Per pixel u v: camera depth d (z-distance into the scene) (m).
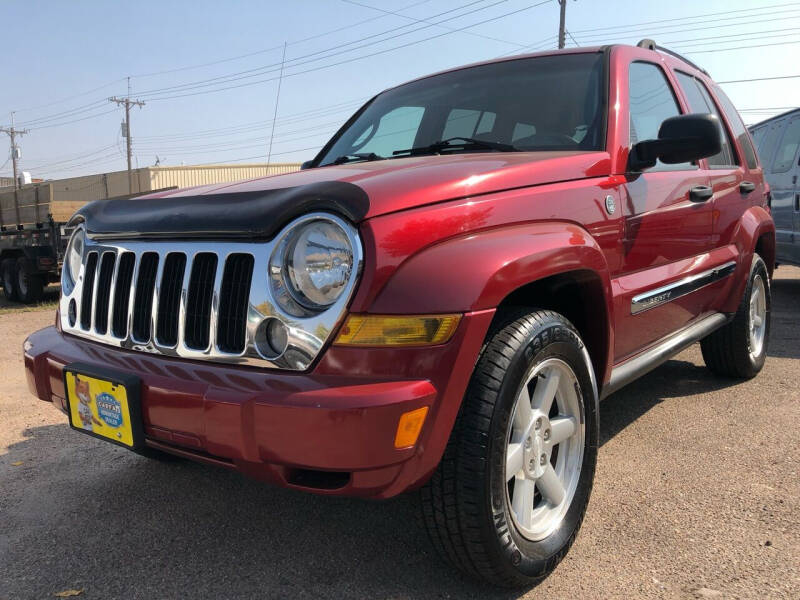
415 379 1.83
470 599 2.14
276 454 1.82
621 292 2.74
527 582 2.15
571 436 2.41
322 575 2.29
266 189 2.23
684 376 4.59
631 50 3.32
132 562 2.41
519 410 2.14
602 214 2.58
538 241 2.16
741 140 4.45
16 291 12.05
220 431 1.90
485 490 1.95
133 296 2.31
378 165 2.57
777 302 7.75
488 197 2.14
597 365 2.66
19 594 2.23
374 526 2.64
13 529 2.68
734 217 3.99
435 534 2.03
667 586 2.16
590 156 2.67
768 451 3.22
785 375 4.53
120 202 2.58
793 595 2.08
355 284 1.83
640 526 2.54
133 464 3.35
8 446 3.63
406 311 1.83
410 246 1.89
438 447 1.89
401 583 2.23
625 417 3.78
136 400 2.11
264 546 2.50
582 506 2.41
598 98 2.95
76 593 2.22
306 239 1.91
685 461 3.13
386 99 3.79
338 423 1.75
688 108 3.71
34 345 2.70
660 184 3.06
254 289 1.96
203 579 2.29
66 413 2.49
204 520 2.73
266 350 1.95
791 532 2.46
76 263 2.74
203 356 2.08
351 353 1.83
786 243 7.72
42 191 11.42
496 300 1.96
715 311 3.92
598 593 2.14
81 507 2.87
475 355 1.92
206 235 2.10
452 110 3.30
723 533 2.47
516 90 3.21
